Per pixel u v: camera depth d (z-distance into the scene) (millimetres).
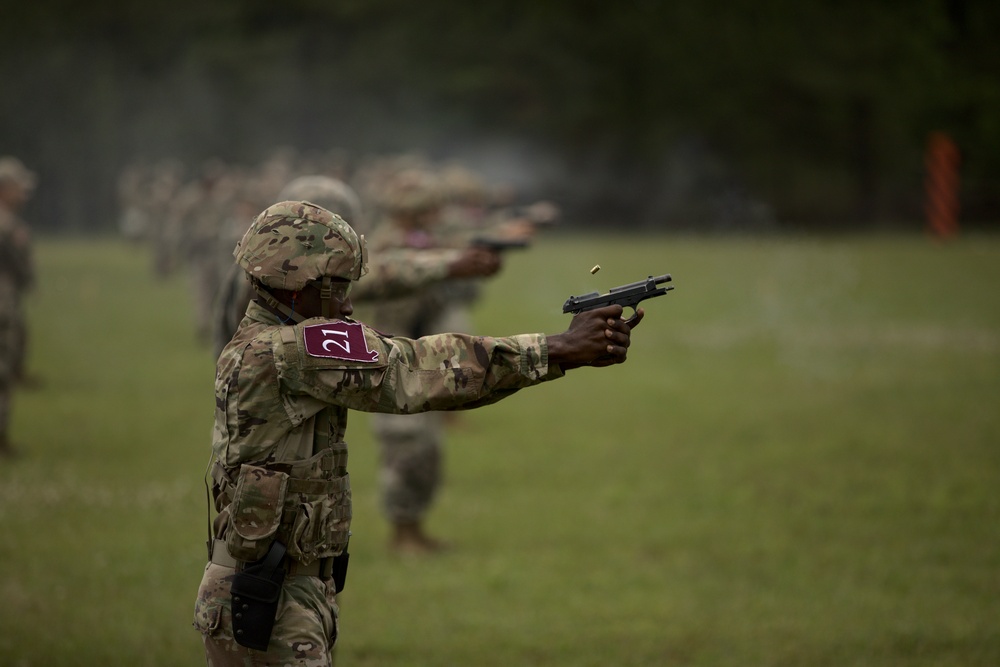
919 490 30188
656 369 51156
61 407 41250
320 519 12266
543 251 119875
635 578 24016
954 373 48031
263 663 12086
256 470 12031
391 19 179000
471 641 20531
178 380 47531
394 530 26234
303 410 12109
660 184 179375
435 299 28297
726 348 56781
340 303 12828
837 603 22219
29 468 31906
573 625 21250
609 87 176750
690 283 85938
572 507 29484
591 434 38219
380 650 20172
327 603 12562
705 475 32500
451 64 176875
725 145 180000
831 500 29516
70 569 23781
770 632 20750
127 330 62906
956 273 90438
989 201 173250
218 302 15742
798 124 176375
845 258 106438
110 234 173250
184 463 33281
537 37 174125
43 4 180750
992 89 169125
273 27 183500
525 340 12531
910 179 176625
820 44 170875
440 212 26047
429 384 12266
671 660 19578
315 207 12633
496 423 40344
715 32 172125
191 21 180500
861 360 52000
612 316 12508
